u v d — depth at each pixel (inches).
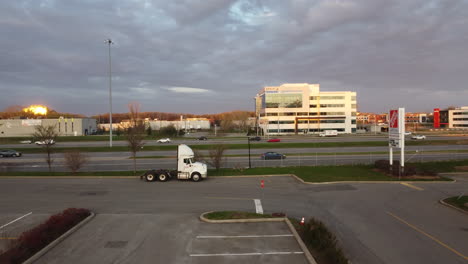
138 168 1339.8
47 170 1298.0
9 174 1115.9
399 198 776.3
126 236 495.8
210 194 820.6
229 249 441.4
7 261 372.5
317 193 832.3
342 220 597.9
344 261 386.6
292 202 736.3
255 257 414.0
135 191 856.9
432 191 857.5
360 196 797.2
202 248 445.7
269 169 1223.5
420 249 457.7
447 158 1551.4
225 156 1697.8
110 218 598.2
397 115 1083.3
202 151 1951.3
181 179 1039.0
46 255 418.0
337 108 4303.6
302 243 453.4
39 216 613.0
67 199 759.1
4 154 1819.6
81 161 1190.3
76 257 412.8
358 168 1247.5
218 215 602.9
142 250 438.3
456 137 3014.3
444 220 597.9
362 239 497.4
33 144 2691.9
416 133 3732.8
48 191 852.6
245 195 810.2
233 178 1069.1
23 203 719.1
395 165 1156.5
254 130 4741.6
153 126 5078.7
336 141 2696.9
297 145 2348.7
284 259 407.5
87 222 569.9
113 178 1069.8
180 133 4033.0
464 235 515.8
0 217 605.3
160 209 668.7
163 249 441.7
